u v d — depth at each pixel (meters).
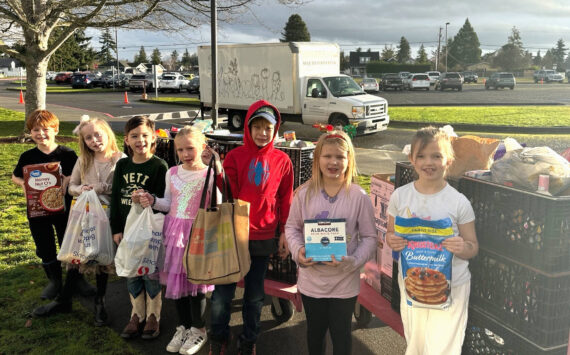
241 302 4.41
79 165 3.90
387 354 3.57
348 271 2.81
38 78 13.64
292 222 3.05
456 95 36.69
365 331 3.92
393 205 2.73
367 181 9.28
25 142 13.63
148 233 3.42
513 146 2.96
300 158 4.06
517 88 46.69
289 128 18.50
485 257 2.65
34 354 3.41
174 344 3.53
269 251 3.38
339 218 2.83
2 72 97.19
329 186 2.96
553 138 14.29
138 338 3.73
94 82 50.00
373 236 2.93
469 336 2.83
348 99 15.32
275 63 16.44
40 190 3.97
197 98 34.66
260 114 3.21
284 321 4.06
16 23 13.07
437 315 2.61
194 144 3.38
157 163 3.70
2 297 4.29
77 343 3.59
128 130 3.62
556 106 25.22
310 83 16.14
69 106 27.88
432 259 2.47
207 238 3.10
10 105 28.12
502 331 2.55
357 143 14.59
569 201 2.23
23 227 6.33
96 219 3.70
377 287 3.83
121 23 12.40
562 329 2.33
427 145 2.52
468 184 2.75
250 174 3.31
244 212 3.15
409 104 27.89
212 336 3.29
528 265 2.37
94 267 3.85
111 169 3.90
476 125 17.06
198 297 3.52
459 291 2.56
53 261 4.19
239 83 17.75
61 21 13.96
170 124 19.16
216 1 12.46
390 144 14.36
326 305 2.93
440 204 2.56
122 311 4.16
